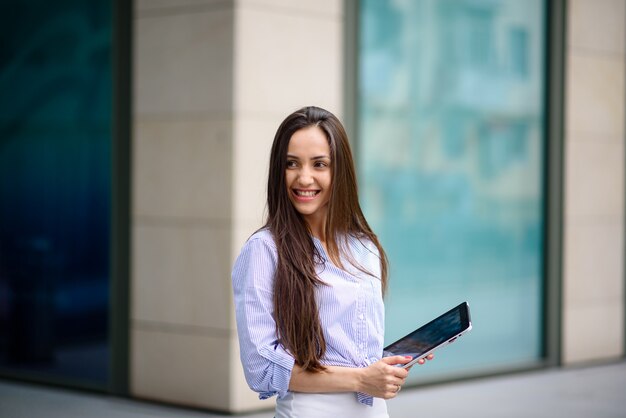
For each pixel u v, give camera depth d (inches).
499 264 378.6
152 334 321.7
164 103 316.8
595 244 411.5
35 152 350.9
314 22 317.1
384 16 339.6
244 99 301.0
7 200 357.7
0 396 332.5
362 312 123.0
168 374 318.0
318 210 126.1
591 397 342.6
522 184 386.0
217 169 304.7
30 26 350.6
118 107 327.3
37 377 351.9
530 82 387.2
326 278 122.6
